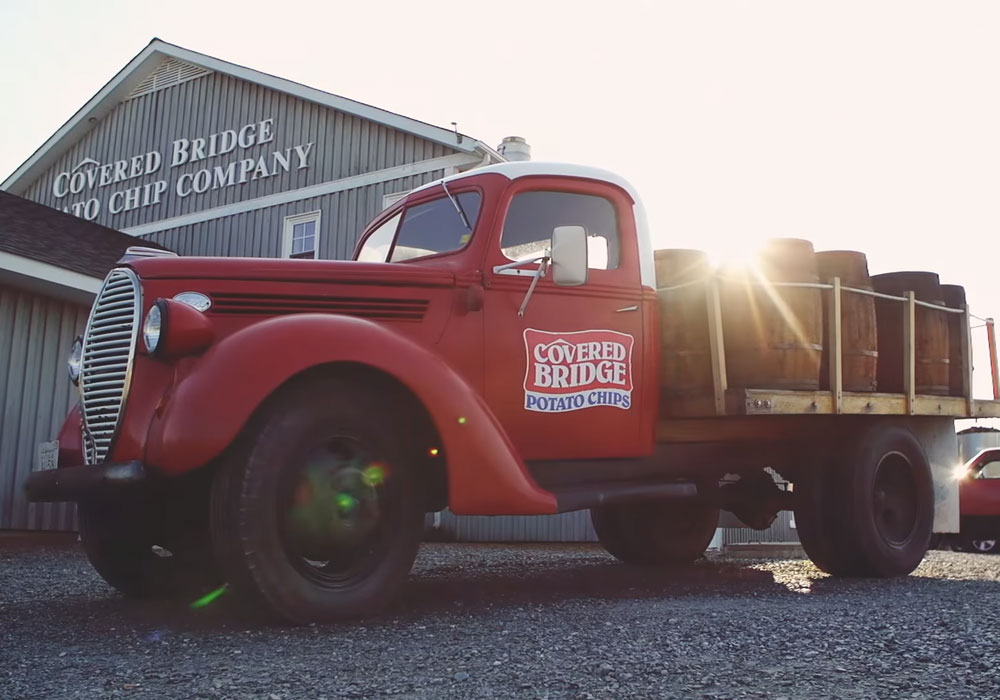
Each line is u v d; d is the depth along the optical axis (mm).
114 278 3783
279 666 2752
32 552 7410
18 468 9484
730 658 2801
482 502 3682
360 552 3535
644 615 3641
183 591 4453
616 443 4535
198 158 15664
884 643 3020
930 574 5699
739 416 5008
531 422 4258
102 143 17328
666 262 4898
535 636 3174
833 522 5105
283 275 3820
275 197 14469
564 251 4047
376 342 3545
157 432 3256
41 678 2656
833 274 5035
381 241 4934
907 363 5316
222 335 3631
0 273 8781
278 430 3314
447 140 12492
